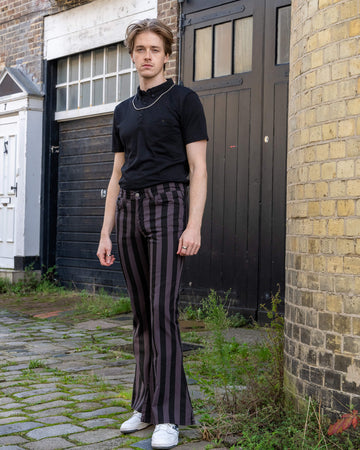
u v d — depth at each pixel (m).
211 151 6.44
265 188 5.95
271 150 5.91
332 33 2.66
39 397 3.41
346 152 2.57
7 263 9.20
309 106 2.80
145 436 2.71
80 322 6.25
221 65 6.46
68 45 8.58
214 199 6.40
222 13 6.39
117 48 8.02
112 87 8.10
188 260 6.61
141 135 2.64
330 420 2.59
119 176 2.90
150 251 2.63
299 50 2.93
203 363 3.89
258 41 6.06
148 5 7.30
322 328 2.66
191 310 6.38
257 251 5.99
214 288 6.35
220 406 3.01
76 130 8.69
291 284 2.96
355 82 2.55
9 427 2.86
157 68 2.64
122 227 2.72
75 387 3.65
